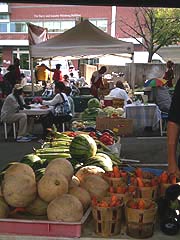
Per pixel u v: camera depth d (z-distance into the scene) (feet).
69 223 7.10
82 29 39.93
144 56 106.83
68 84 56.24
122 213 7.32
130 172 9.76
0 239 7.23
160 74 83.56
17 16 144.25
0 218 7.50
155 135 34.55
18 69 45.14
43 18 143.43
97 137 17.54
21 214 7.88
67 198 7.45
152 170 11.30
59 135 16.25
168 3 19.85
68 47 37.45
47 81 61.52
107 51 37.32
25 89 55.01
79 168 9.96
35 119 36.19
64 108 33.42
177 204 7.39
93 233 7.24
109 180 8.51
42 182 7.82
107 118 23.41
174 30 92.07
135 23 115.34
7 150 29.40
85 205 7.98
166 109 37.24
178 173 8.45
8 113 33.06
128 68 86.33
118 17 132.87
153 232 7.21
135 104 34.71
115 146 16.96
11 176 7.87
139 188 7.88
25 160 10.25
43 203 7.79
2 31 145.59
